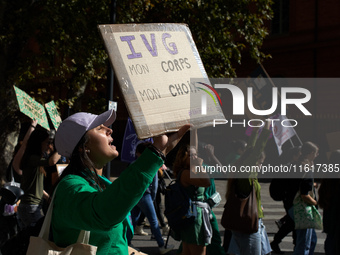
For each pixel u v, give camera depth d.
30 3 12.55
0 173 13.17
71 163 2.15
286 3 25.08
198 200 5.30
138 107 1.96
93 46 12.91
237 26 15.62
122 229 2.15
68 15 12.32
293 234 6.91
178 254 5.60
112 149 2.18
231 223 5.03
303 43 24.22
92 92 25.84
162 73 2.09
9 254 2.17
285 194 6.62
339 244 4.84
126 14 13.35
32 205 5.63
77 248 1.95
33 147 5.65
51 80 14.65
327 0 23.55
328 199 5.01
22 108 5.86
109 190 1.75
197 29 14.66
